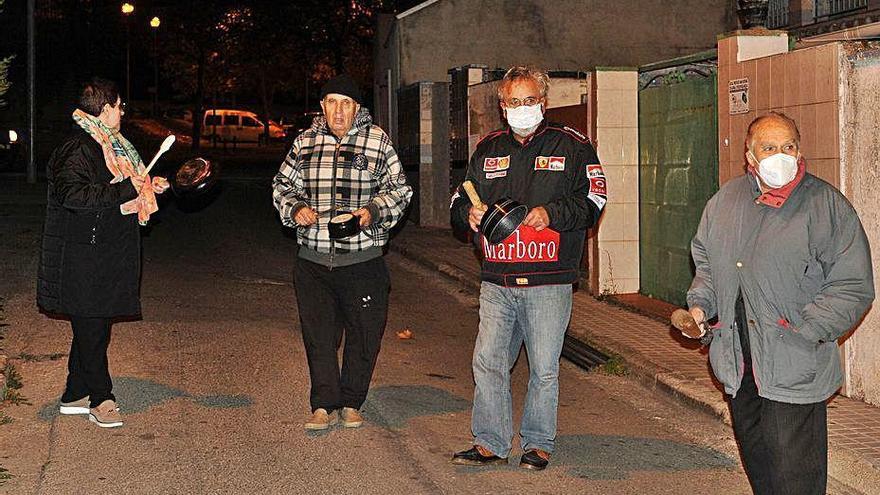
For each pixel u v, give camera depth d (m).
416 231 17.08
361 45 46.88
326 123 6.52
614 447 6.51
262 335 9.28
